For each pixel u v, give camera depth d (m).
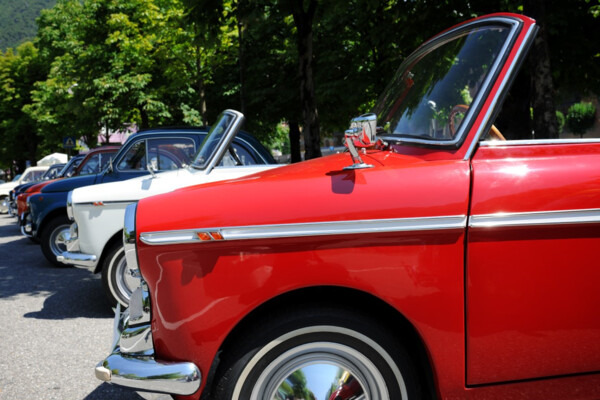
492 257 2.18
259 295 2.18
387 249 2.17
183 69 22.47
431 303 2.18
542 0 7.22
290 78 22.42
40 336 5.16
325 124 23.06
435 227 2.16
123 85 24.44
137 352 2.34
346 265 2.16
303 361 2.22
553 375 2.25
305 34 12.91
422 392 2.38
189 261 2.20
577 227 2.19
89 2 25.34
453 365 2.21
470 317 2.19
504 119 5.25
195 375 2.21
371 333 2.19
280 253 2.18
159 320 2.27
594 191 2.20
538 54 7.22
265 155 6.36
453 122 2.42
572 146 2.32
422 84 2.82
